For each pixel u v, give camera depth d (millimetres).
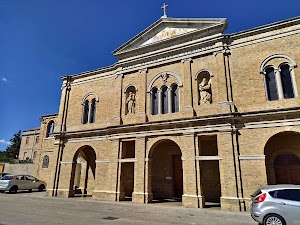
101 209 13484
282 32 15148
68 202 16422
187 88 17109
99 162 19219
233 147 14367
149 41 20234
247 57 15828
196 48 17656
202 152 18516
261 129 14062
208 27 17328
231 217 11445
